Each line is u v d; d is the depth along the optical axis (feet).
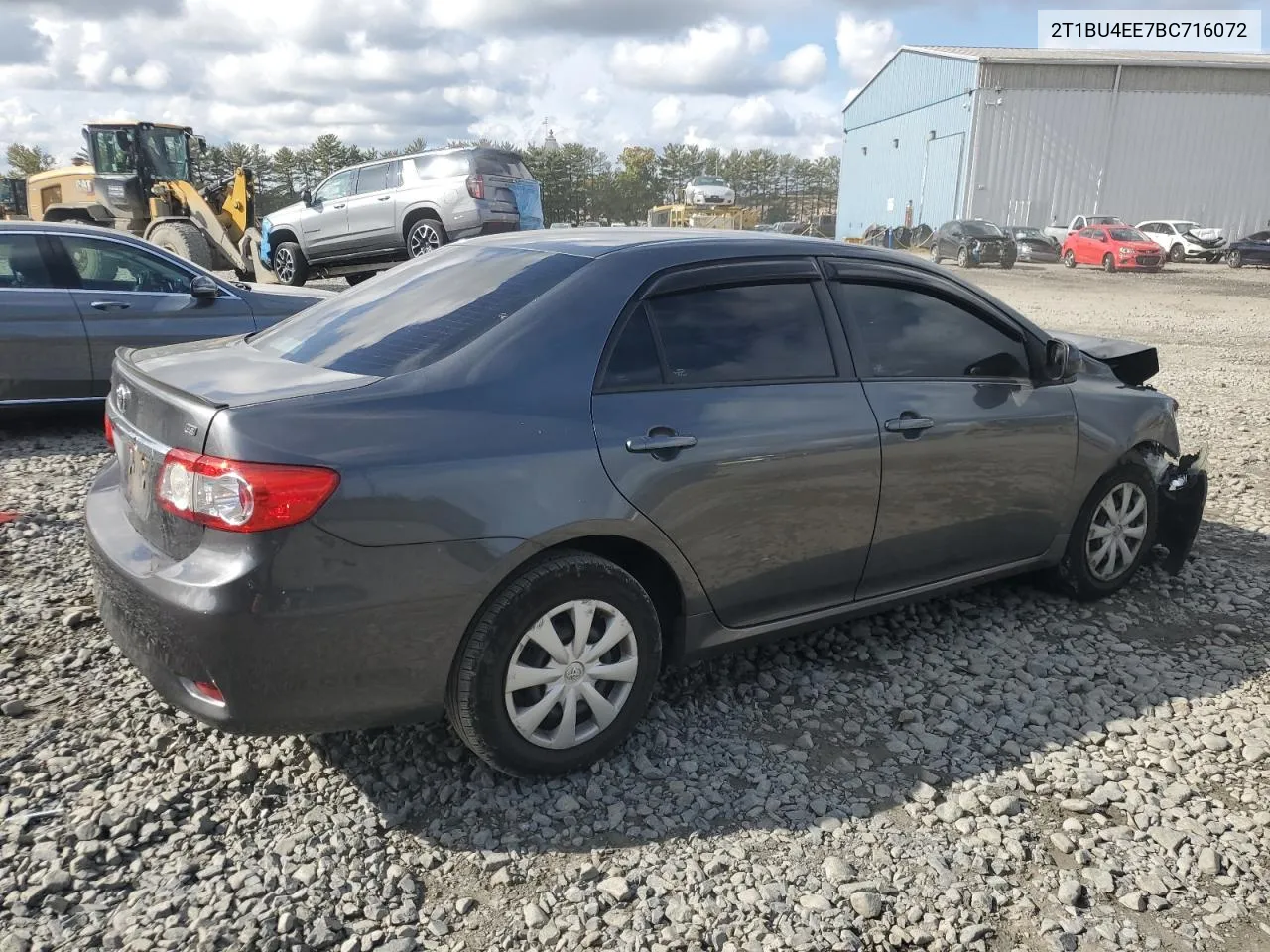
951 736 11.17
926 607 14.76
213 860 8.68
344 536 8.43
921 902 8.48
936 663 12.94
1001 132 139.13
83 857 8.59
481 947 7.85
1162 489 15.67
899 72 164.76
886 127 171.83
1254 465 23.53
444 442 8.92
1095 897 8.62
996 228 106.11
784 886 8.61
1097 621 14.38
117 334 23.94
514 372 9.57
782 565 11.18
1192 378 37.27
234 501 8.23
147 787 9.70
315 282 69.41
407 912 8.18
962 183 142.41
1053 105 138.31
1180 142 140.77
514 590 9.22
